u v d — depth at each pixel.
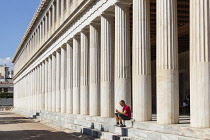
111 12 25.52
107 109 25.19
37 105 58.94
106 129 22.91
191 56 15.12
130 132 19.09
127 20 22.95
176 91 17.27
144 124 18.56
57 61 43.03
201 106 14.62
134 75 20.31
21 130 31.62
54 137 25.19
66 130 30.30
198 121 14.68
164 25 17.38
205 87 14.62
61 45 40.03
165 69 17.22
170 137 15.05
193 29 15.02
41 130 31.53
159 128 17.00
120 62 22.58
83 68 31.34
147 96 19.98
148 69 20.14
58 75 42.75
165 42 17.33
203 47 14.71
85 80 31.17
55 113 41.53
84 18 30.48
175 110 17.17
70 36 35.81
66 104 38.00
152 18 30.30
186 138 14.12
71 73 37.06
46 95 50.38
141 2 20.20
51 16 46.62
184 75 39.62
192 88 15.01
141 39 20.12
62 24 37.94
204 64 14.66
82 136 25.02
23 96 82.94
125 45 22.70
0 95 134.62
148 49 20.23
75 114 33.38
